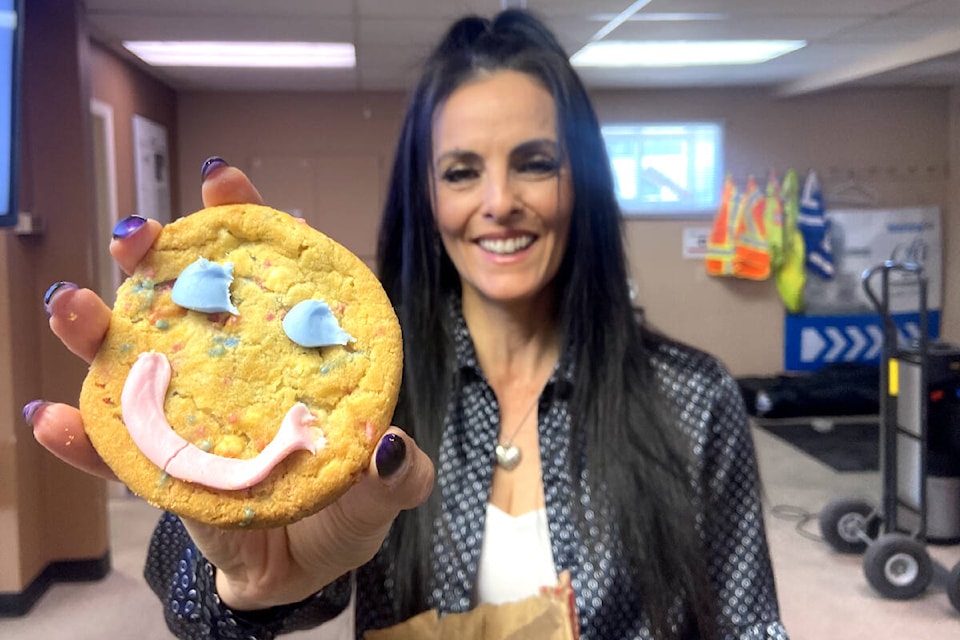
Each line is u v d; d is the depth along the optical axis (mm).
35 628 2580
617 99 5328
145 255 582
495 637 821
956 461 3092
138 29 3385
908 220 5477
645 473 906
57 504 2906
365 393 566
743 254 5305
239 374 557
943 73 4559
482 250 937
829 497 3664
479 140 898
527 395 1010
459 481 942
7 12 1973
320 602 778
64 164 2871
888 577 2684
